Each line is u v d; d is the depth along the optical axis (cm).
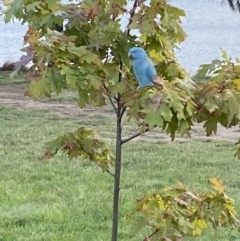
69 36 290
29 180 778
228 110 269
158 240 287
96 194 710
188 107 261
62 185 752
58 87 273
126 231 571
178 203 302
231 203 301
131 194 708
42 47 273
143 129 267
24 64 275
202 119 277
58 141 346
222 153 977
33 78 271
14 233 576
